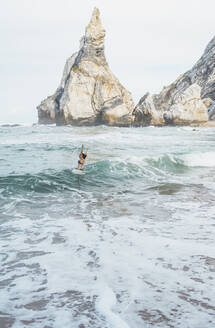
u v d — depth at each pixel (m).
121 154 14.35
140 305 2.53
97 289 2.83
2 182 7.81
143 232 4.57
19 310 2.46
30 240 4.21
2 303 2.57
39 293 2.75
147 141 21.64
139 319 2.31
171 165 11.82
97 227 4.82
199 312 2.43
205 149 16.72
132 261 3.49
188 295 2.71
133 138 23.91
